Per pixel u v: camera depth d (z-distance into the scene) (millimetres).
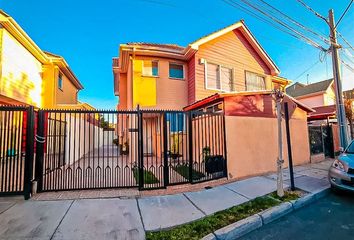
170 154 8070
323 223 4066
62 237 3350
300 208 4875
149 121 12125
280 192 5199
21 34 10141
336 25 8688
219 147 7172
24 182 4941
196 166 8039
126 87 15633
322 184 6266
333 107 16844
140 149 5762
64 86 16141
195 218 4078
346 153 6270
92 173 7020
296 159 9266
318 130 10773
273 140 8211
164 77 12141
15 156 5277
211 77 12406
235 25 13125
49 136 6199
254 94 8703
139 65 11789
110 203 4742
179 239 3369
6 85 9586
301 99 24969
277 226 4023
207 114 6840
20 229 3570
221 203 4820
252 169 7469
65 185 6016
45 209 4371
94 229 3611
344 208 4777
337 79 8570
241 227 3768
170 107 12047
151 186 5918
